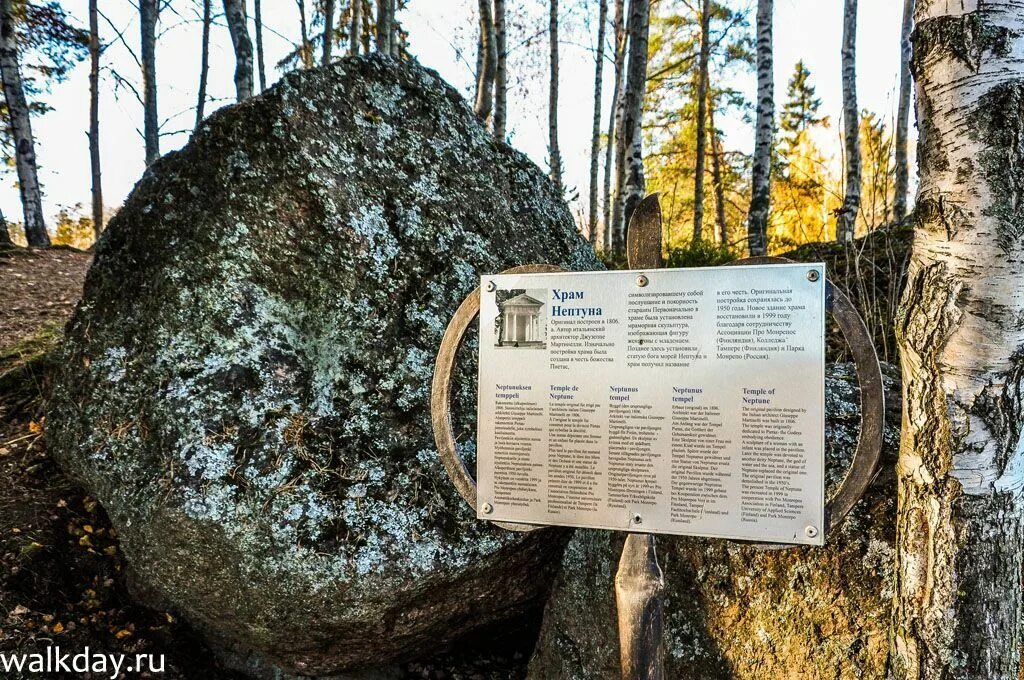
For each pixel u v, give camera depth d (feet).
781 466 5.48
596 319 5.94
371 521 7.64
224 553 7.45
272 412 7.87
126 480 7.81
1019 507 5.49
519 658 10.02
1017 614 5.57
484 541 7.93
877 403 5.33
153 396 7.92
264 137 8.47
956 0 5.25
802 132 53.26
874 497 6.64
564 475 6.02
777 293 5.51
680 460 5.73
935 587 5.56
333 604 7.47
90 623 8.87
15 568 8.96
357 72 9.32
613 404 5.89
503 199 9.96
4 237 26.73
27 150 31.99
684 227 53.72
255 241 8.34
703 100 42.29
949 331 5.36
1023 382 5.33
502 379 6.18
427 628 8.30
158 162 9.00
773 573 6.91
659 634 5.83
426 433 8.27
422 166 9.32
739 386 5.58
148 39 39.88
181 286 8.19
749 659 6.93
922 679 5.66
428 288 8.82
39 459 10.84
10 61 31.63
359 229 8.59
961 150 5.25
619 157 32.83
